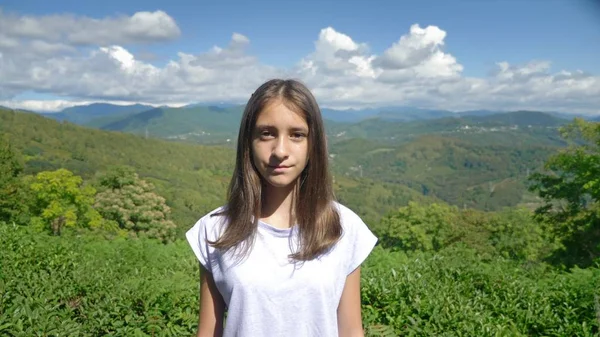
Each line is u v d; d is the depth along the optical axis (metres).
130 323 4.67
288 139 1.67
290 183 1.72
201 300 1.81
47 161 101.69
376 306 5.34
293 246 1.68
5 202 33.47
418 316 5.07
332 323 1.66
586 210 25.56
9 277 5.60
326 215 1.69
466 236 36.62
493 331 4.70
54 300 5.05
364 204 138.88
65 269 6.57
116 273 6.49
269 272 1.64
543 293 5.90
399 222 47.25
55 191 36.41
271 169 1.67
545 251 32.97
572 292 5.73
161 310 5.00
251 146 1.72
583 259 24.81
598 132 24.69
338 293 1.71
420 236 44.53
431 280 6.09
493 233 35.44
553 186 26.20
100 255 8.03
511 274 6.66
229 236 1.68
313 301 1.64
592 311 5.16
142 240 10.44
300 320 1.63
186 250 9.53
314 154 1.71
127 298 5.06
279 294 1.62
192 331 4.82
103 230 36.38
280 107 1.66
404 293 5.51
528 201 187.75
